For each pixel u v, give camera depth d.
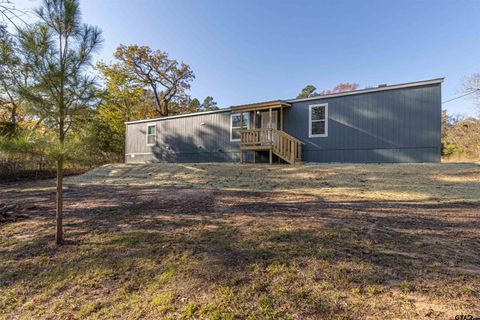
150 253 2.75
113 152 20.70
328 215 4.00
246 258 2.51
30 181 10.61
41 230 3.68
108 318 1.80
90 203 5.52
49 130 3.17
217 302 1.86
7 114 11.91
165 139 15.59
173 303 1.89
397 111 9.05
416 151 8.71
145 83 24.91
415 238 2.92
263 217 3.94
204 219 3.94
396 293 1.86
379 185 6.52
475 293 1.83
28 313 1.91
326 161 10.45
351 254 2.50
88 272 2.44
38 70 2.99
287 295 1.89
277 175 8.33
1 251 2.98
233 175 8.80
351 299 1.81
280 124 11.23
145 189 7.39
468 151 17.41
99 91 3.47
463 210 4.23
